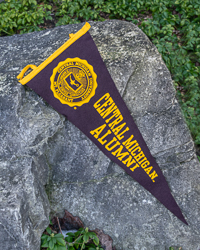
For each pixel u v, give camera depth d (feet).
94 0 5.79
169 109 4.05
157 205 4.25
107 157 4.12
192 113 5.35
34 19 5.71
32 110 3.69
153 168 4.12
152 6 5.80
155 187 4.18
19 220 3.46
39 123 3.64
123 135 3.93
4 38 4.65
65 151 4.07
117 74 3.81
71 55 3.60
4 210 3.44
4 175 3.63
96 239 4.06
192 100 5.47
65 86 3.65
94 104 3.76
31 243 3.62
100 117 3.82
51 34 4.49
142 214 4.25
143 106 3.99
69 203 4.23
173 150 4.19
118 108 3.84
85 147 4.06
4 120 3.66
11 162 3.68
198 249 4.31
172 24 5.74
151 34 5.58
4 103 3.66
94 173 4.19
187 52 5.77
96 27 4.34
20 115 3.65
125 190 4.23
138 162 4.06
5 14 5.62
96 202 4.23
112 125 3.87
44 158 4.00
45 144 3.81
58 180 4.20
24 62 4.05
